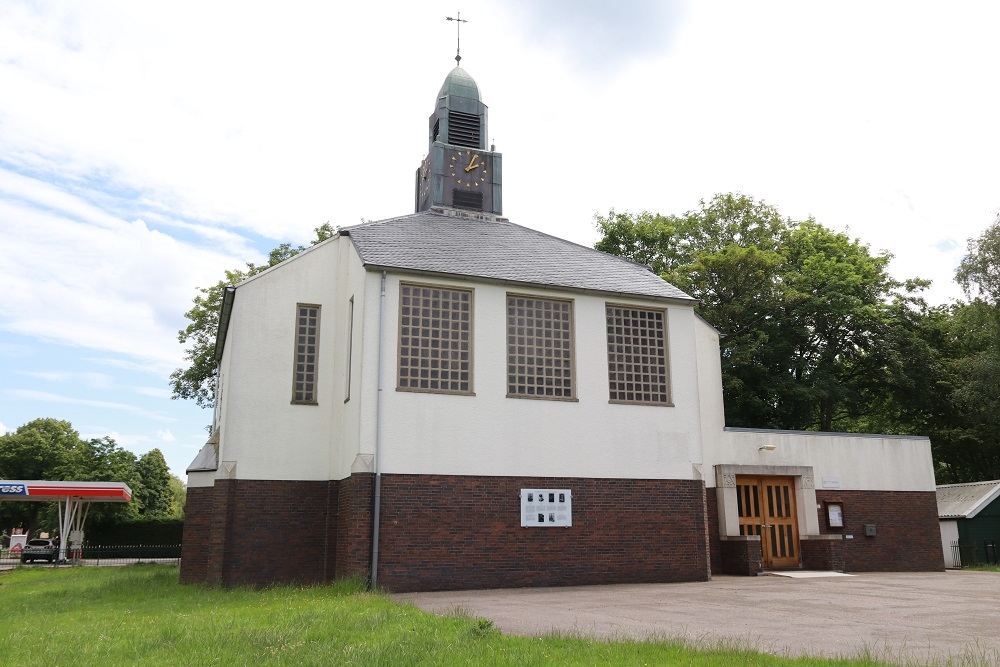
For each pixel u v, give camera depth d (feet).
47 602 53.52
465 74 89.45
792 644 30.12
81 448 213.25
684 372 68.44
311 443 63.87
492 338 62.39
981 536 88.12
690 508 65.51
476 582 57.62
